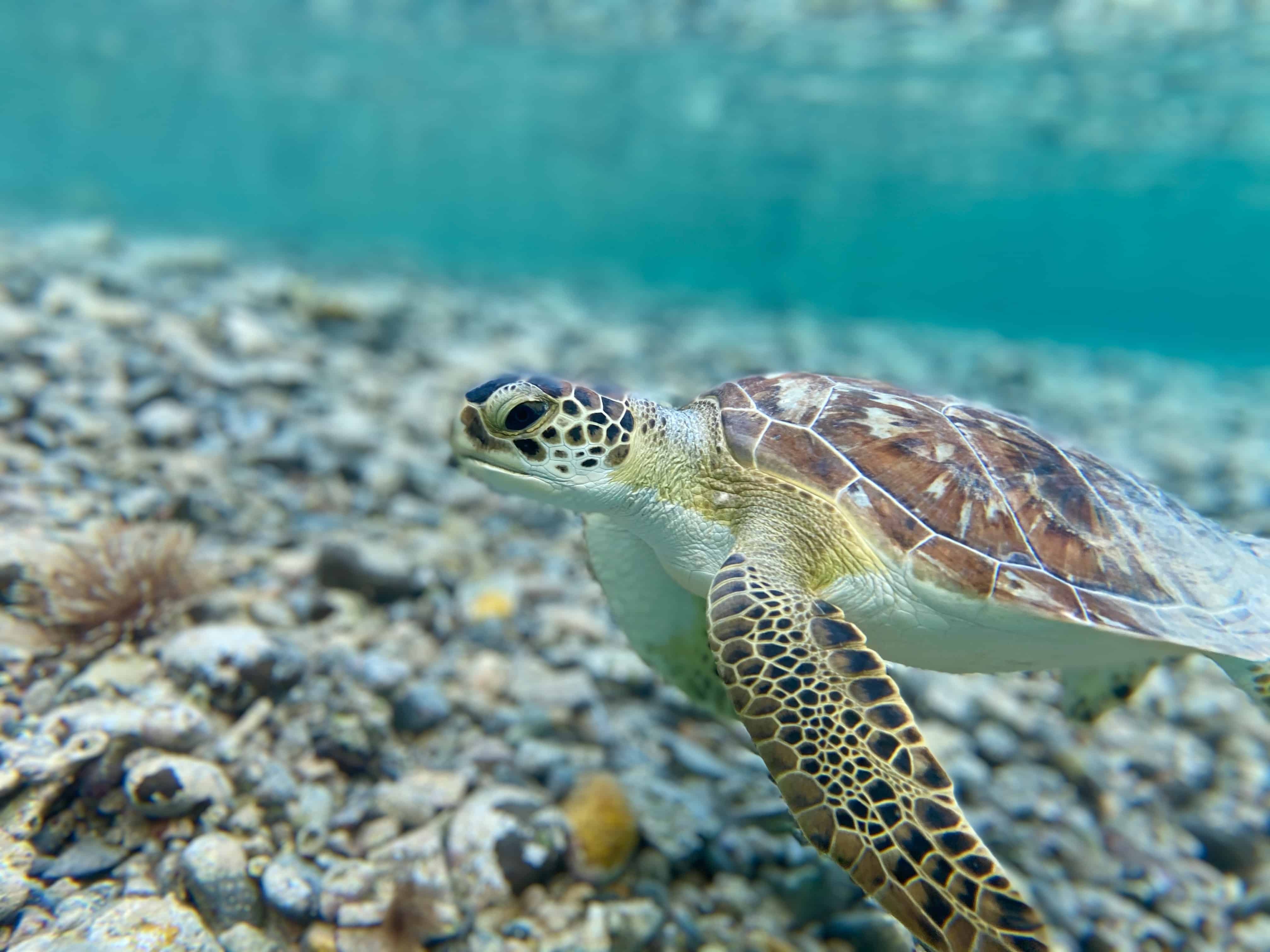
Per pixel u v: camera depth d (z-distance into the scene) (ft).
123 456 2.09
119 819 1.18
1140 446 4.37
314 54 15.58
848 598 1.22
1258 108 12.48
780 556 1.20
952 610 1.19
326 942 1.14
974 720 1.85
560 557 2.29
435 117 22.22
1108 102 12.67
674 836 1.39
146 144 38.73
